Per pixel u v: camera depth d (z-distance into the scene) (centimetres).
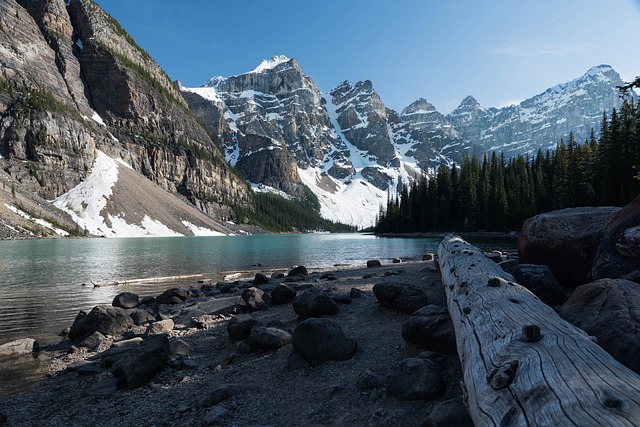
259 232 19712
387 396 512
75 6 19838
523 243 1131
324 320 724
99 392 722
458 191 9681
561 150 8762
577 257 1017
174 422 560
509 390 305
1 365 920
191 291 1853
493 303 543
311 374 650
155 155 17838
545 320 444
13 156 11519
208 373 747
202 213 17638
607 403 240
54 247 5797
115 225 11581
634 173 5034
